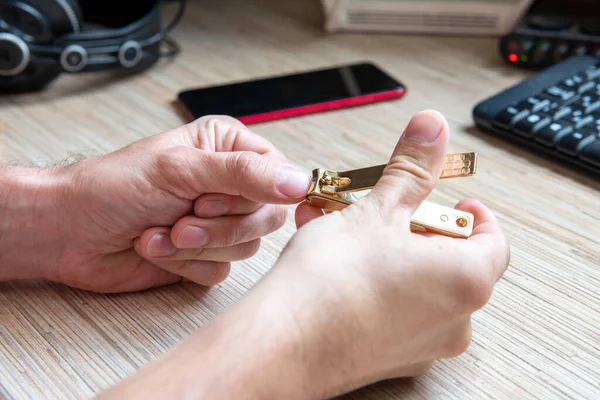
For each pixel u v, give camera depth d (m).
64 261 0.60
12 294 0.60
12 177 0.59
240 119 0.75
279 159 0.60
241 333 0.47
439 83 0.82
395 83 0.80
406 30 0.92
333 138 0.74
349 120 0.77
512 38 0.83
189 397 0.44
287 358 0.47
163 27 0.94
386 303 0.49
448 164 0.54
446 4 0.89
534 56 0.83
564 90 0.74
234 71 0.84
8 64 0.76
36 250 0.59
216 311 0.58
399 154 0.53
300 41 0.91
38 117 0.77
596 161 0.67
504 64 0.85
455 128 0.75
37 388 0.53
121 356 0.55
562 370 0.54
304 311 0.48
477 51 0.88
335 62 0.86
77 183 0.58
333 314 0.48
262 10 0.99
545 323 0.57
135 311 0.58
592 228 0.64
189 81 0.83
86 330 0.57
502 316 0.58
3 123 0.76
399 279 0.49
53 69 0.78
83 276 0.60
